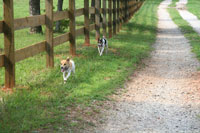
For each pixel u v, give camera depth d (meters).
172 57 15.99
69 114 6.93
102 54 14.55
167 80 11.19
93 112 7.27
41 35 19.52
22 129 5.73
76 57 13.16
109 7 21.22
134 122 6.91
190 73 12.23
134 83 10.48
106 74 10.96
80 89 8.84
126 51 16.27
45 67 10.91
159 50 18.23
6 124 5.88
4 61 8.41
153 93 9.45
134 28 28.70
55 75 9.93
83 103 7.75
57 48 15.19
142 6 63.16
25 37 18.09
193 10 56.59
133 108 7.89
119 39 21.00
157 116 7.40
